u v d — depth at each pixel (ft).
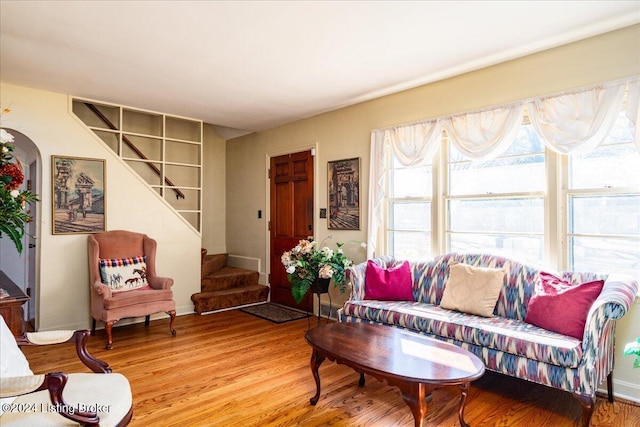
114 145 15.92
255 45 9.25
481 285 9.66
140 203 14.76
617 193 8.77
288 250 16.83
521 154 10.25
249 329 13.58
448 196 11.73
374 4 7.43
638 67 8.21
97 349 11.44
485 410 7.88
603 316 7.09
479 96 10.73
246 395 8.46
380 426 7.24
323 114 15.28
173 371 9.78
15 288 10.30
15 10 7.67
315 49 9.48
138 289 13.12
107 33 8.67
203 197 19.72
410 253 12.70
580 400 6.98
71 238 13.29
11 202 8.71
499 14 7.82
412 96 12.33
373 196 13.07
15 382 4.47
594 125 8.59
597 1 7.32
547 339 7.52
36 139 12.63
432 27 8.36
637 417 7.56
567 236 9.46
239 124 17.17
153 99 13.65
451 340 8.78
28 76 11.43
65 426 4.65
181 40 9.02
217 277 16.88
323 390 8.77
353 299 11.29
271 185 17.76
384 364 6.51
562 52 9.25
